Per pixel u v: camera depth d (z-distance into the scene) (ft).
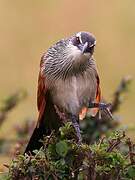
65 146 27.12
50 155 27.61
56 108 35.55
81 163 27.25
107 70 77.66
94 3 84.69
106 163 27.12
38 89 36.52
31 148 33.63
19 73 75.72
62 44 36.11
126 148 30.76
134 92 59.93
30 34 83.15
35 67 77.10
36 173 27.25
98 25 83.25
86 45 35.12
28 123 39.78
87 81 36.11
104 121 37.09
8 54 78.79
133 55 79.56
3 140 39.65
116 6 84.89
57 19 84.38
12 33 83.15
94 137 36.76
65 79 35.91
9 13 86.17
